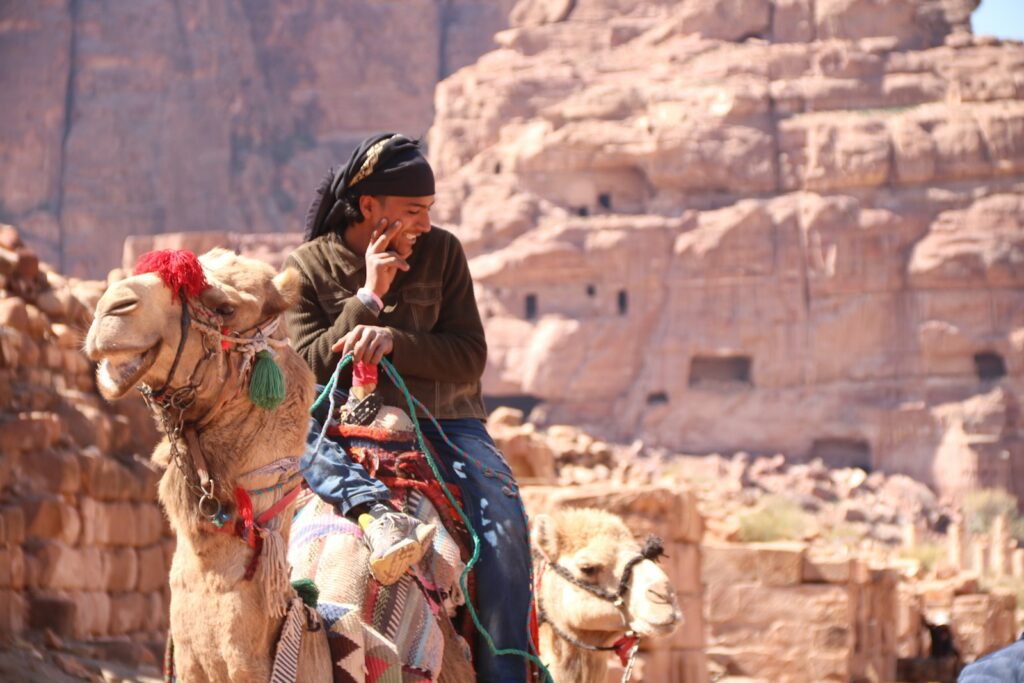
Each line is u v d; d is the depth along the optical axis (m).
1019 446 104.06
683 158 109.88
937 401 106.19
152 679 13.29
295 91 160.38
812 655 21.27
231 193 149.12
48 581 13.27
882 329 107.56
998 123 109.06
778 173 110.50
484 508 5.59
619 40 127.00
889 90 114.06
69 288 16.70
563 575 7.83
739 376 109.44
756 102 111.62
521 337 107.69
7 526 12.58
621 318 107.56
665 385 107.25
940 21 120.94
